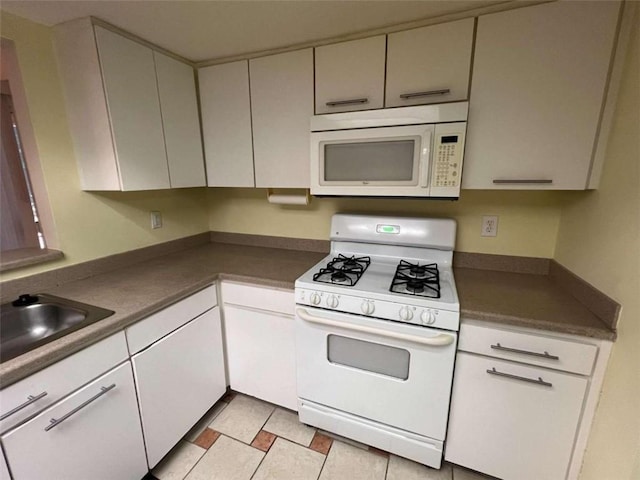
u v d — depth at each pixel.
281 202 1.92
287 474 1.42
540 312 1.15
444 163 1.28
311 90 1.51
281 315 1.56
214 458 1.49
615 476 0.99
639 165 0.94
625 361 0.97
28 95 1.29
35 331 1.27
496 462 1.28
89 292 1.37
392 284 1.36
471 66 1.23
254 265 1.76
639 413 0.90
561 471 1.19
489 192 1.59
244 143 1.73
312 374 1.51
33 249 1.47
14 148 1.65
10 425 0.85
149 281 1.50
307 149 1.59
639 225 0.93
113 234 1.68
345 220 1.79
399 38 1.31
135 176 1.46
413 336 1.22
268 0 1.13
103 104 1.32
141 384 1.25
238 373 1.77
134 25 1.31
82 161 1.46
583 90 1.11
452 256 1.64
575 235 1.33
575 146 1.16
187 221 2.16
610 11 1.04
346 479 1.40
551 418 1.16
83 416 1.04
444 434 1.32
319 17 1.25
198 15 1.23
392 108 1.33
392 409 1.38
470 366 1.22
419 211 1.74
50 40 1.34
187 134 1.74
